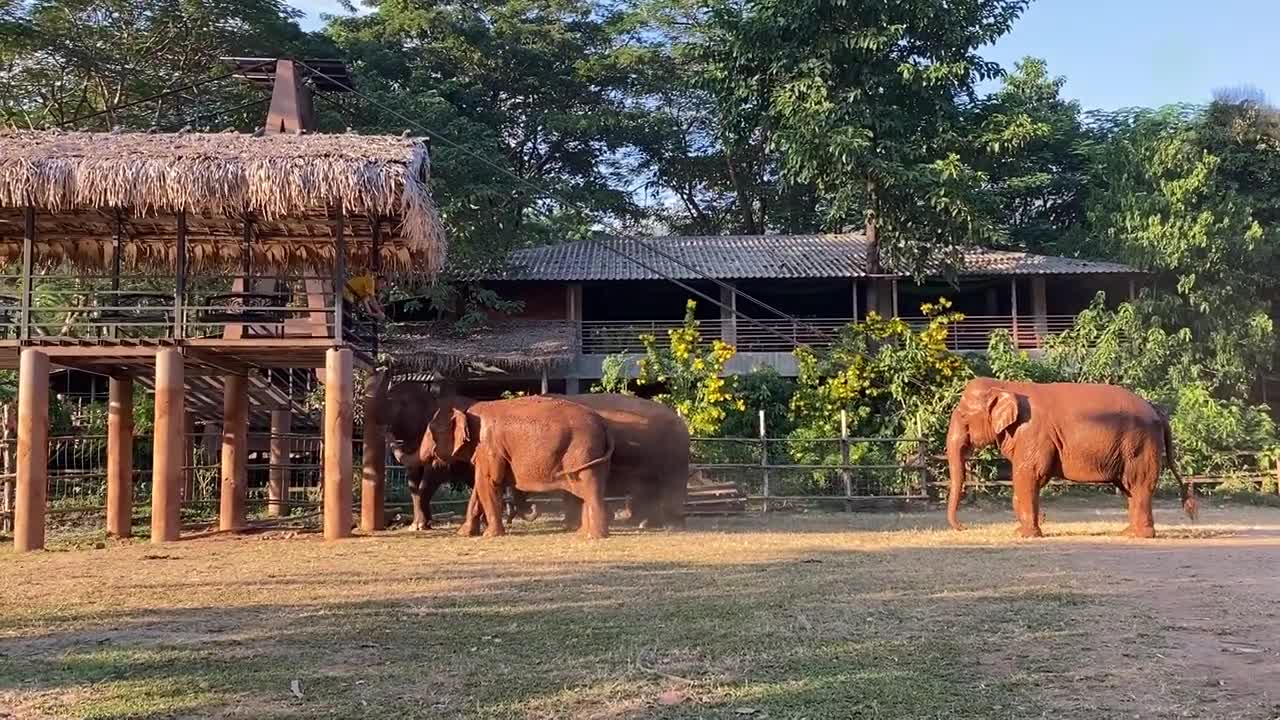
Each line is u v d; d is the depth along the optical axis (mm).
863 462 19703
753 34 23984
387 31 32406
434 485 15703
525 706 4742
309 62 17078
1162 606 7219
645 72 36812
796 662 5570
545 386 25609
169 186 12281
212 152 12836
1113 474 12727
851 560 10000
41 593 8219
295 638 6305
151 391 20188
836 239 30625
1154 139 28156
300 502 18281
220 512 15438
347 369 13305
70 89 25672
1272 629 6398
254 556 11000
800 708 4695
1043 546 11375
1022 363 22422
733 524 15461
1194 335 25922
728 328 27656
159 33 25234
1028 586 8156
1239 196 27938
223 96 25688
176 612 7277
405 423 15484
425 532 14453
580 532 13555
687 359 22016
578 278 26453
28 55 24219
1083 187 33656
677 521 15055
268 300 16391
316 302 16469
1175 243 25594
